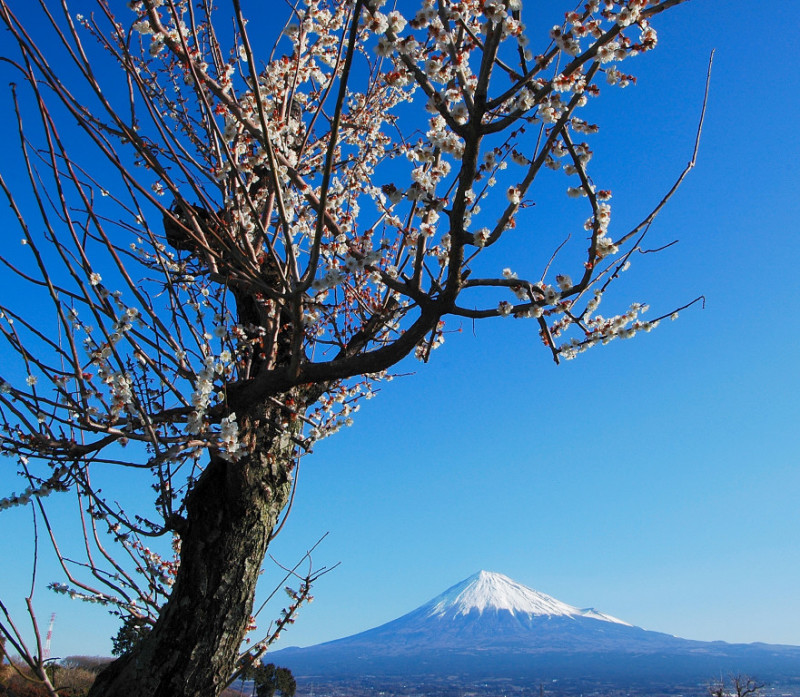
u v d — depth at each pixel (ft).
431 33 12.31
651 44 12.35
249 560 17.51
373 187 19.44
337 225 18.08
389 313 19.12
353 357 15.93
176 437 15.10
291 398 19.47
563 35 12.37
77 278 13.32
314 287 13.64
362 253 15.14
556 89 12.77
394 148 19.20
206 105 12.14
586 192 13.98
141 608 19.83
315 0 18.35
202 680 16.48
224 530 17.37
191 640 16.57
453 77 12.64
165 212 12.69
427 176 13.64
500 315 14.44
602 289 16.17
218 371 15.39
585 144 14.07
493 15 11.52
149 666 16.49
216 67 17.51
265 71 17.28
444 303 14.33
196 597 16.90
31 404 14.30
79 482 15.55
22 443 14.69
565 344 16.47
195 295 18.38
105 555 17.24
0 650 10.98
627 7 11.74
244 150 18.01
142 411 14.07
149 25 14.75
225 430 15.42
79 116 11.56
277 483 18.39
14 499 14.88
